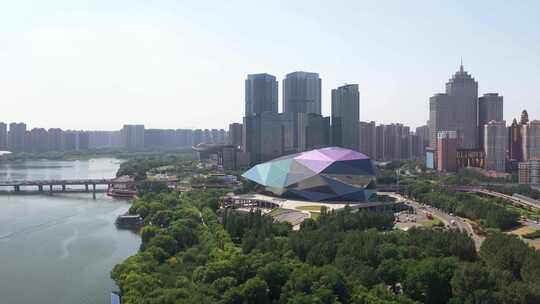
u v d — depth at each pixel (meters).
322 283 194.38
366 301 183.12
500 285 191.88
